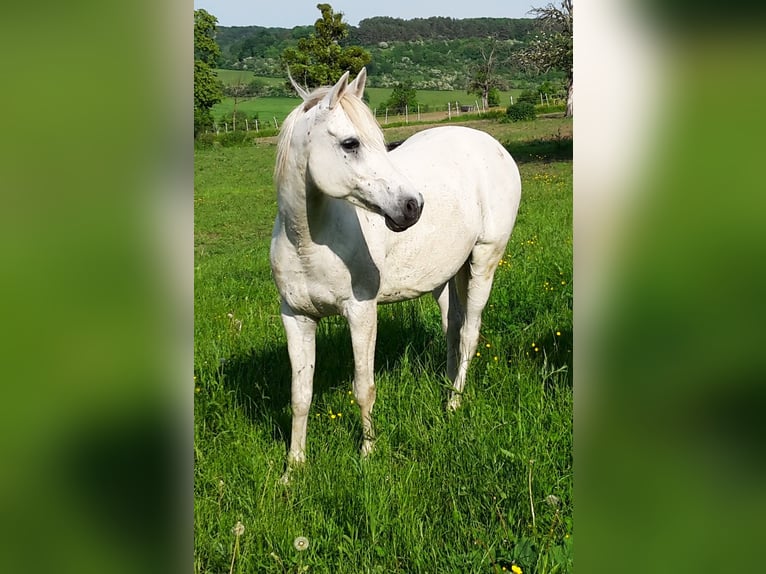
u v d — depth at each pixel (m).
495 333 4.50
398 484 2.86
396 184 2.73
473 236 3.75
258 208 15.93
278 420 3.60
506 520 2.71
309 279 3.09
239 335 4.65
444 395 3.79
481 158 3.91
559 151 21.12
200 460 3.16
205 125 35.94
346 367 4.12
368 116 2.79
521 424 3.21
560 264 5.79
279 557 2.58
